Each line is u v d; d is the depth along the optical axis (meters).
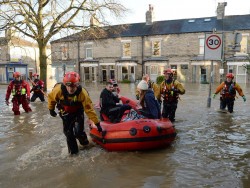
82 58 35.62
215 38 9.41
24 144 5.78
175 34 29.92
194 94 15.79
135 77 32.41
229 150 5.20
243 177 3.97
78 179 4.02
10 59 36.66
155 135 5.09
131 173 4.20
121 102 8.19
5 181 3.99
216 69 28.09
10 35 17.02
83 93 4.90
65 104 4.93
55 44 37.06
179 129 6.86
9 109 10.76
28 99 9.73
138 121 5.25
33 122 8.01
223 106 9.51
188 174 4.11
